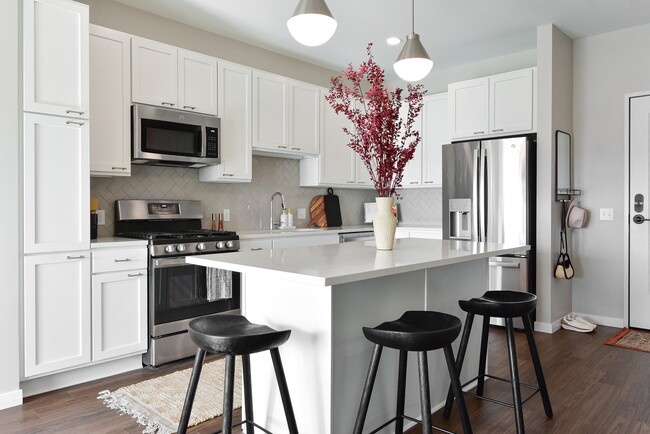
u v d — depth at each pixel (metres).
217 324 1.75
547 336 3.83
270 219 4.66
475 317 2.78
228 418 1.52
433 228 4.79
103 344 2.83
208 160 3.64
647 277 3.96
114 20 3.48
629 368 3.04
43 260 2.58
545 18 3.80
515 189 4.02
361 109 5.27
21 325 2.52
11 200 2.44
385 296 2.08
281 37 4.23
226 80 3.84
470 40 4.29
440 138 5.02
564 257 4.04
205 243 3.32
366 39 4.25
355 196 5.70
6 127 2.42
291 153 4.45
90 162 3.01
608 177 4.14
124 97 3.19
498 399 2.58
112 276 2.87
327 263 1.87
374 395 2.04
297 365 1.91
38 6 2.57
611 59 4.12
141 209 3.57
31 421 2.29
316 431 1.84
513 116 4.23
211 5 3.54
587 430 2.20
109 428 2.21
